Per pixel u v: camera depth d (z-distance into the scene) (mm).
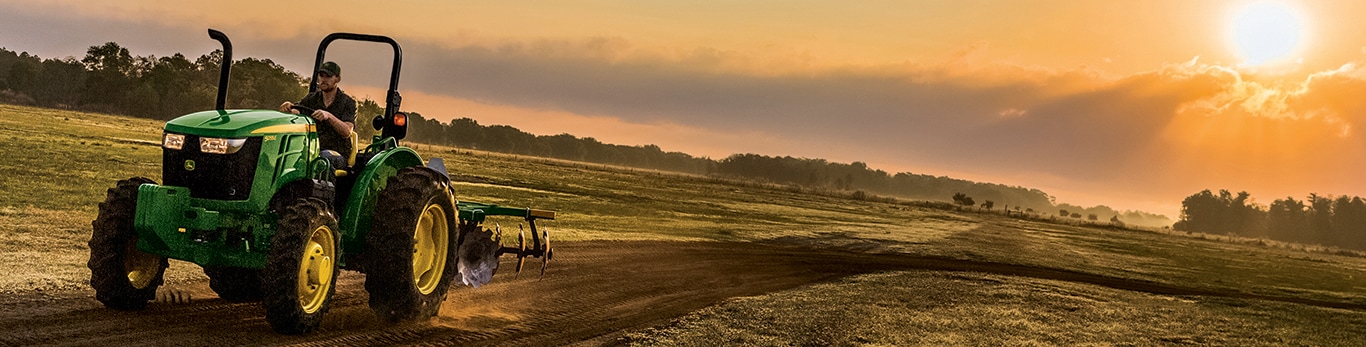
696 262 19500
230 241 7320
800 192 171000
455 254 8953
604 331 9250
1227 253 68875
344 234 7789
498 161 142000
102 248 7172
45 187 22234
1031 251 40469
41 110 129625
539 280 12836
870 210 96188
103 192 22984
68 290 8258
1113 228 131250
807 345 9367
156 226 6820
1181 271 37594
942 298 15367
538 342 8305
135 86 192500
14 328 6594
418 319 8516
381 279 7895
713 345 8852
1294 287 33312
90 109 190000
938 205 167375
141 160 41656
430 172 8445
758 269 19453
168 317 7445
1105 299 18031
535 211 10141
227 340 6793
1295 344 13547
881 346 9750
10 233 12812
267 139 7293
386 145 8836
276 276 6766
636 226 31453
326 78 8406
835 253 28500
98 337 6551
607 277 14453
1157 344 12102
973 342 10680
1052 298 17000
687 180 177875
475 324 8812
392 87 8781
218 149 7031
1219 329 14312
